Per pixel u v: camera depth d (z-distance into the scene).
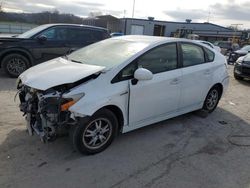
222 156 3.66
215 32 45.16
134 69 3.62
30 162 3.21
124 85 3.47
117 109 3.51
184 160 3.48
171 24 48.09
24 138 3.78
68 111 3.03
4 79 7.37
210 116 5.30
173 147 3.83
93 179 2.96
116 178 3.00
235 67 10.12
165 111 4.22
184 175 3.13
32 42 7.62
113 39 4.57
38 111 3.24
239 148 3.93
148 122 4.01
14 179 2.87
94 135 3.39
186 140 4.09
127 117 3.65
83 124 3.20
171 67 4.18
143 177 3.05
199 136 4.27
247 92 7.89
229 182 3.06
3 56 7.45
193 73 4.52
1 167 3.07
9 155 3.33
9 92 6.04
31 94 3.38
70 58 4.21
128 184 2.90
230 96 7.18
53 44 7.89
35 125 3.46
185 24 49.28
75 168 3.14
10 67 7.55
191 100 4.68
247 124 4.99
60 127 3.09
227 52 24.89
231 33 43.47
